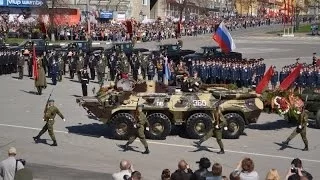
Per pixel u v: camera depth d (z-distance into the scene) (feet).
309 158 70.18
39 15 253.44
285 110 83.46
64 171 60.75
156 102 78.43
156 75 149.07
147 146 70.85
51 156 68.23
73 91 123.13
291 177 40.83
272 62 179.01
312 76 120.37
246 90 84.23
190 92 81.05
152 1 382.01
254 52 215.51
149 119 78.13
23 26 264.31
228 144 76.59
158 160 67.56
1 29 259.19
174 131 84.02
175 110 78.54
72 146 74.18
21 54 144.25
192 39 282.97
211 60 132.67
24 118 92.02
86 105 78.07
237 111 80.18
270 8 498.28
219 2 472.44
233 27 358.23
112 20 324.60
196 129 78.84
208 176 41.09
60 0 294.87
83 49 167.22
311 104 88.99
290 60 185.06
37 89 118.93
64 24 271.08
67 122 89.71
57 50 157.89
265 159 69.05
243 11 487.20
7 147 72.28
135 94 79.46
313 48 231.91
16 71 155.63
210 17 394.52
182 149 73.41
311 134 84.94
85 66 138.82
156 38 275.59
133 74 138.41
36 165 63.16
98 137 79.92
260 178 60.08
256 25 394.32
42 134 77.71
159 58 142.41
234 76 130.00
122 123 77.82
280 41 271.69
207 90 82.99
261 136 82.38
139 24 295.69
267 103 84.28
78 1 327.67
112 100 77.71
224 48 110.73
